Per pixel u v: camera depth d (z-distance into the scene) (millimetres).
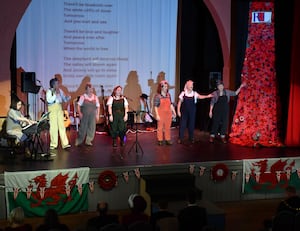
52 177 7996
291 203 6688
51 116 9602
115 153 9406
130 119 11586
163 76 12375
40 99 10859
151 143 10461
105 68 11992
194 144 10438
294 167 9336
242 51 10898
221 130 10617
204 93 11945
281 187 9281
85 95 9984
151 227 5543
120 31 11984
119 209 8438
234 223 7941
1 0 9594
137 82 12227
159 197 8109
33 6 11312
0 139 9648
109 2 11836
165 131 10281
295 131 10430
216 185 8891
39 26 11391
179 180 8391
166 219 5883
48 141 10398
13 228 5770
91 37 11812
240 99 10938
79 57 11789
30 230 5836
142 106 12328
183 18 12312
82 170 8148
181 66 12453
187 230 6027
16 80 11297
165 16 12234
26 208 7953
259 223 7980
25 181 7891
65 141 9758
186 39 12398
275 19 10680
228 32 11219
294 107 10391
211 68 11930
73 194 8148
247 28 10836
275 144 10500
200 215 6098
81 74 11852
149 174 8477
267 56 10766
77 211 8219
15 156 9023
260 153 9664
